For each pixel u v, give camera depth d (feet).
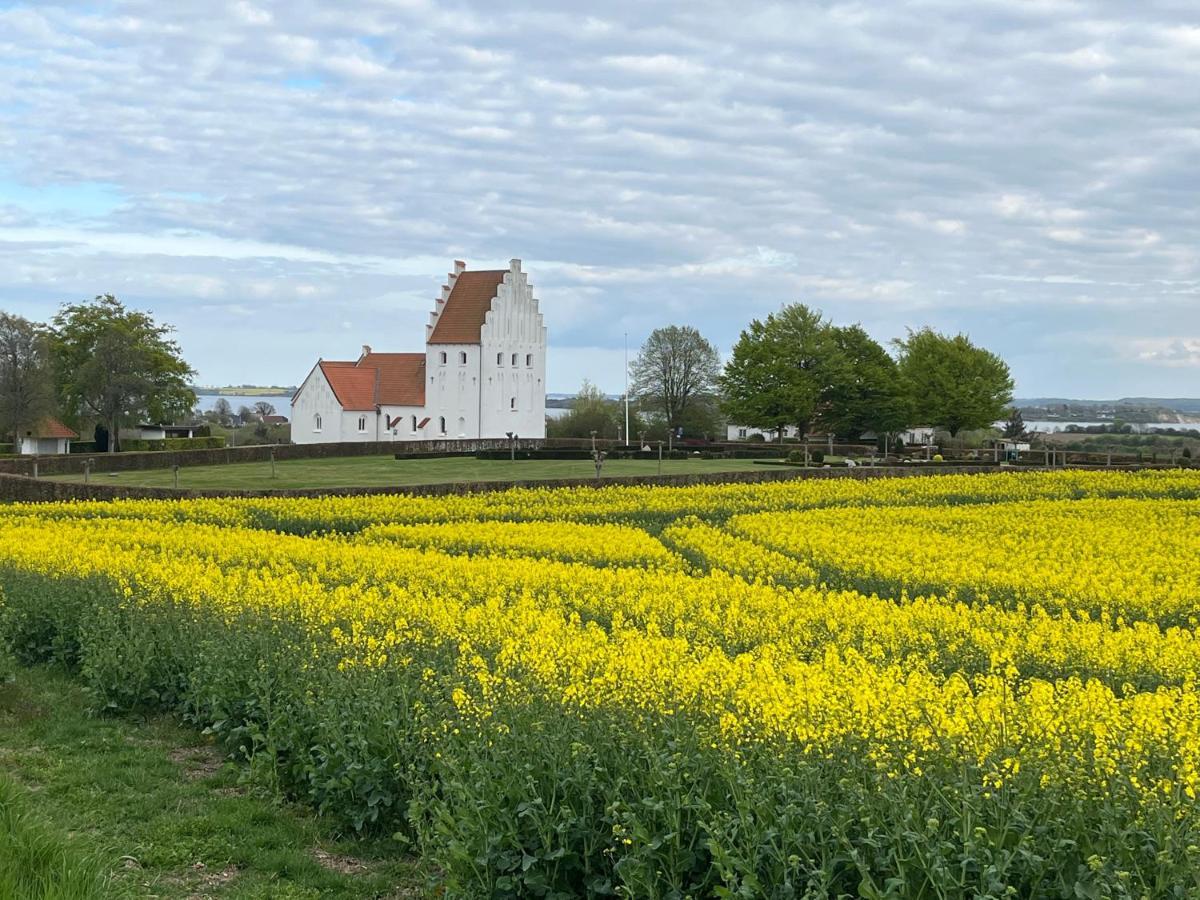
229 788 44.29
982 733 31.17
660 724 33.32
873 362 336.90
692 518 119.96
